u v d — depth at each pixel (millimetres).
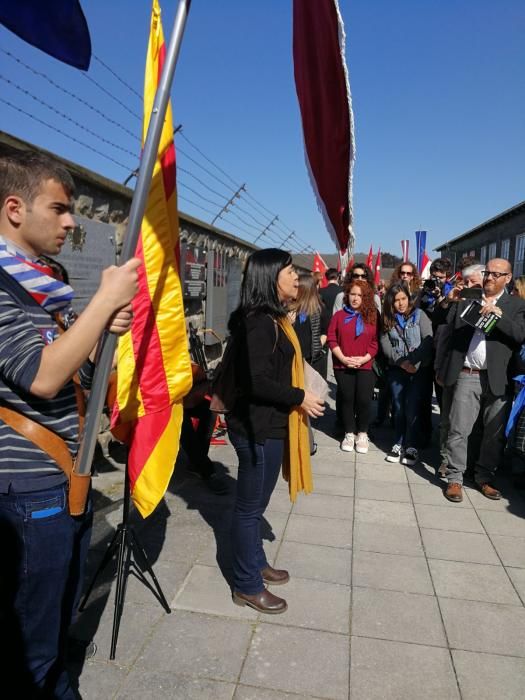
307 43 2857
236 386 2766
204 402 4375
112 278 1469
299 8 2820
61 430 1689
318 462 5391
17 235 1631
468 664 2545
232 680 2395
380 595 3082
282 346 2766
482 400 4609
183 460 5145
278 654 2570
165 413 2787
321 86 2893
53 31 1926
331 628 2773
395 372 5453
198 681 2383
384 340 5430
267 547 3594
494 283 4309
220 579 3186
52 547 1675
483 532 3902
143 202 1602
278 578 3166
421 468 5289
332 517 4094
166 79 1590
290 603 2979
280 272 2773
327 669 2480
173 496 4363
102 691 2307
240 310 2803
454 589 3164
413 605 2994
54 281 1661
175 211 2764
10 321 1478
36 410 1628
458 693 2365
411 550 3613
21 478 1616
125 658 2512
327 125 3002
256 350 2643
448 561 3482
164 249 2721
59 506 1690
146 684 2355
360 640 2689
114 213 4988
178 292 2779
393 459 5418
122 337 2697
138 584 3105
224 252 8852
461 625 2832
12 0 1831
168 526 3836
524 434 4168
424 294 6367
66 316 1814
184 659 2518
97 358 1662
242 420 2754
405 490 4691
